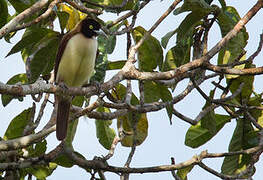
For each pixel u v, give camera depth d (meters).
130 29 10.88
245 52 11.12
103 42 10.93
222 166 11.90
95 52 11.49
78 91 9.46
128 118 11.30
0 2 10.67
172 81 11.24
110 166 10.37
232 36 10.16
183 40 11.38
